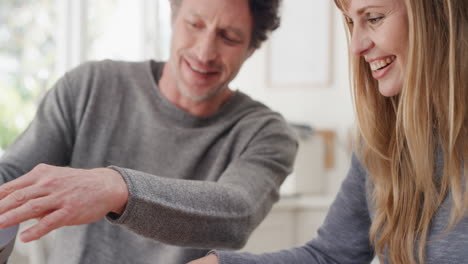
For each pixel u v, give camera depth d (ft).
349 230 3.52
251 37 3.74
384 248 3.26
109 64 4.06
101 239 3.71
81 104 3.85
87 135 3.81
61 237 3.84
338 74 10.70
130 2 9.84
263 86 11.48
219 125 3.84
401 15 2.77
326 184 10.49
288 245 8.58
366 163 3.39
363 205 3.52
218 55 3.52
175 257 3.58
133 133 3.88
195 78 3.59
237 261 3.12
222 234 2.94
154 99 3.91
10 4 8.08
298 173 9.32
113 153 3.83
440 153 2.99
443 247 2.84
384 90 3.01
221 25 3.41
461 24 2.80
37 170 2.36
